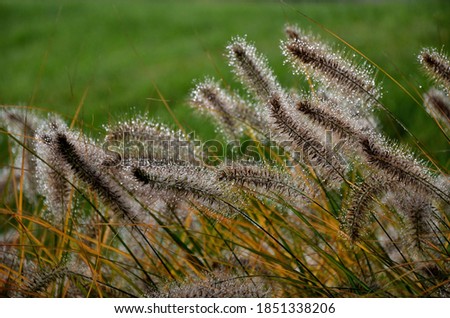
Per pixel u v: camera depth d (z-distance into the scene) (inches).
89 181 40.2
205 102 45.2
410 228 40.1
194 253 44.8
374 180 39.4
